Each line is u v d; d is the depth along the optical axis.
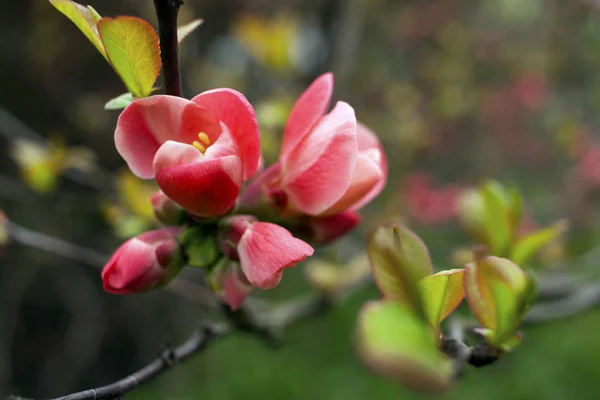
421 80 1.12
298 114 0.26
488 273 0.22
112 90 0.84
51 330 0.91
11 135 0.55
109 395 0.26
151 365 0.27
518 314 0.22
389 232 0.22
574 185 1.00
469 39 1.10
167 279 0.25
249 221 0.25
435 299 0.22
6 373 0.84
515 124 1.22
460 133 1.23
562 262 0.54
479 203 0.32
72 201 0.73
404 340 0.19
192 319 0.98
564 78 1.09
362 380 0.92
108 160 0.85
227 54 0.90
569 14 1.02
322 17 0.62
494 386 0.90
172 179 0.24
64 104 0.82
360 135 0.27
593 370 0.91
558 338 0.99
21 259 0.84
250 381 0.98
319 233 0.26
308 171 0.25
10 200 0.76
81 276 0.88
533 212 0.95
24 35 0.80
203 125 0.24
